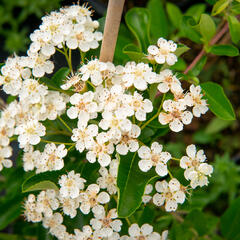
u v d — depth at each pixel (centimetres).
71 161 11
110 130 9
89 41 10
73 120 11
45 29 10
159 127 10
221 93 11
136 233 10
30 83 10
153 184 11
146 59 10
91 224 10
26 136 10
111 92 9
